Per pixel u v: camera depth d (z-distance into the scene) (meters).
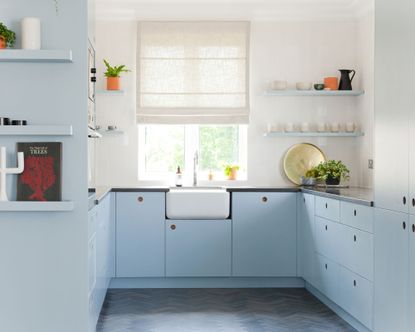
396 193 3.51
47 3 3.40
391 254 3.57
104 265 4.81
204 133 6.41
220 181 6.24
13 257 3.42
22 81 3.39
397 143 3.50
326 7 6.13
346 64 6.29
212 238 5.68
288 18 6.23
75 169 3.41
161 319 4.52
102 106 6.21
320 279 5.05
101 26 6.18
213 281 5.77
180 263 5.66
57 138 3.41
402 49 3.44
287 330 4.22
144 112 6.16
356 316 4.14
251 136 6.26
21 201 3.33
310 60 6.27
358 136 6.20
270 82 6.26
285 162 6.25
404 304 3.39
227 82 6.19
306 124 6.13
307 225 5.49
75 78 3.41
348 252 4.32
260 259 5.71
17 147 3.38
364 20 6.02
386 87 3.67
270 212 5.71
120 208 5.62
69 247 3.43
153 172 6.34
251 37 6.25
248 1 6.07
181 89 6.18
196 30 6.18
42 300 3.44
